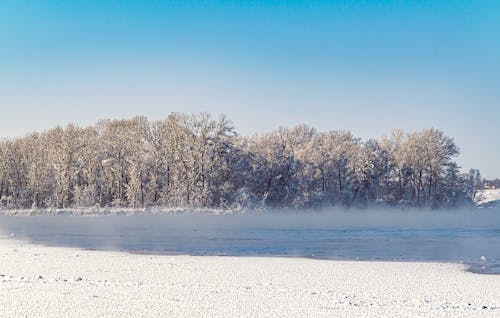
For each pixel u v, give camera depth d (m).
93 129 91.38
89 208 78.50
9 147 89.94
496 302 18.31
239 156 83.56
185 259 30.23
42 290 19.36
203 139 82.06
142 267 26.81
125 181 86.62
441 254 33.56
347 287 21.50
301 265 27.86
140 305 16.78
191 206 78.00
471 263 29.12
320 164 90.75
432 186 93.62
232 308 16.45
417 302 17.95
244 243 40.47
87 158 86.31
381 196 93.25
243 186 82.94
